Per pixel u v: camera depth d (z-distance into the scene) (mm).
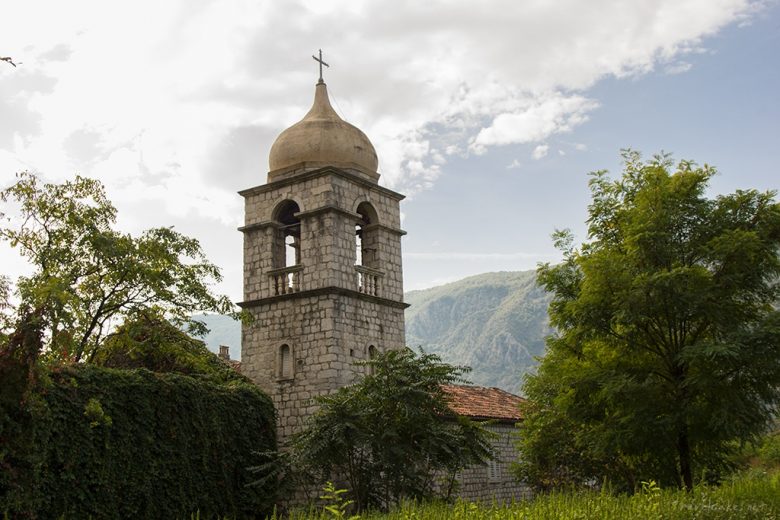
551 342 31422
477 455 33531
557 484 39312
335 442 31359
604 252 29734
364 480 32500
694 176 29297
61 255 33688
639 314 27484
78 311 29453
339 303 38531
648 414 27719
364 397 32188
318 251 39062
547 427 38781
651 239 28281
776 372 26734
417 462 32188
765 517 21109
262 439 35281
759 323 27219
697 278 27266
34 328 24125
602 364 30297
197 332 36844
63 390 26828
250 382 38562
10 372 23828
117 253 34188
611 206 31297
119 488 28000
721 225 28734
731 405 26562
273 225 41219
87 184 35250
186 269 36406
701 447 30531
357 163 41656
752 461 52219
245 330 40656
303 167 40875
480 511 19000
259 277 40812
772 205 28609
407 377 31859
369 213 42469
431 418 31875
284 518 35125
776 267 28016
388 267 42000
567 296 31922
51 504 25609
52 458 25922
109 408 28188
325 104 43094
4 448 23922
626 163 31578
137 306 35781
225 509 32375
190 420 31562
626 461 33156
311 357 38188
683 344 28766
